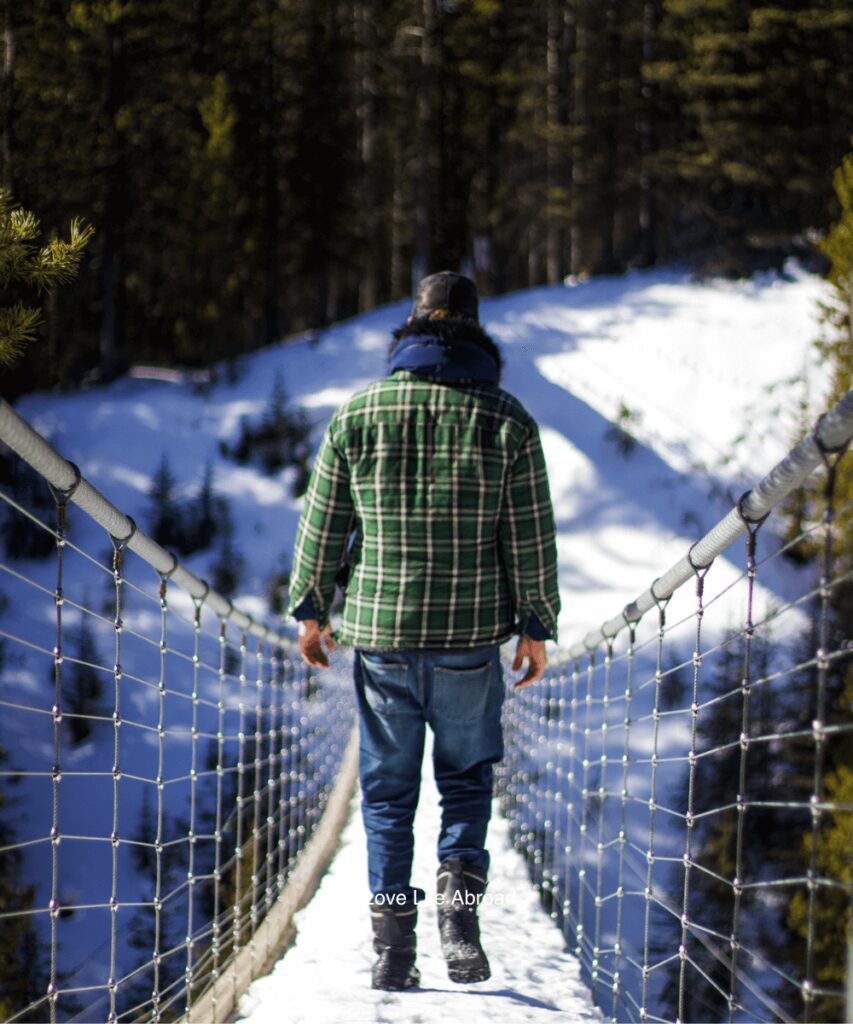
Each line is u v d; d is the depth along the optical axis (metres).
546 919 4.77
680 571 2.64
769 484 1.95
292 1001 3.04
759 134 32.09
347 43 37.00
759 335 29.03
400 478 2.79
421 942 3.80
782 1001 12.80
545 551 2.85
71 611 22.34
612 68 36.91
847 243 18.52
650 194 36.78
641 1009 2.91
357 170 37.16
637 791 16.81
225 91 32.97
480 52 37.50
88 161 27.23
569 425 26.16
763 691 15.73
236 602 23.14
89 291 31.23
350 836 6.70
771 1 32.16
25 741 18.97
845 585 15.12
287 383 29.48
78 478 2.10
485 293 43.25
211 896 14.18
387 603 2.80
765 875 14.59
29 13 25.17
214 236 33.25
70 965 14.45
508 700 10.62
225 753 18.38
